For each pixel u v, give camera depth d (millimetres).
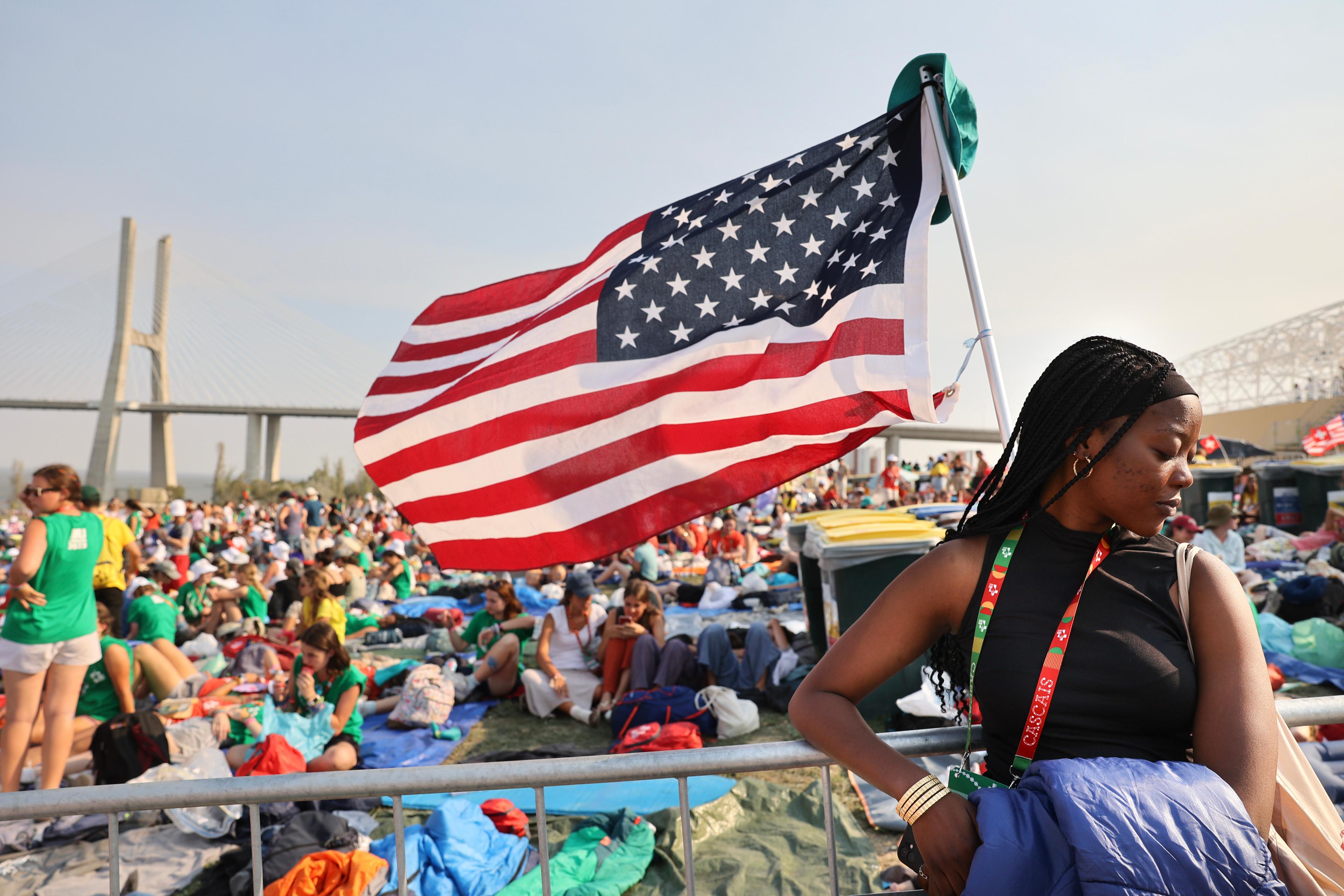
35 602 4953
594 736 6773
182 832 4621
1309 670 6746
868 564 6324
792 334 2932
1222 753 1264
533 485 3082
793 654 7406
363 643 10836
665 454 2973
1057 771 1236
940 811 1320
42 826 4656
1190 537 9852
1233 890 1116
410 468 3244
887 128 3043
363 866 3732
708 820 4676
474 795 5168
